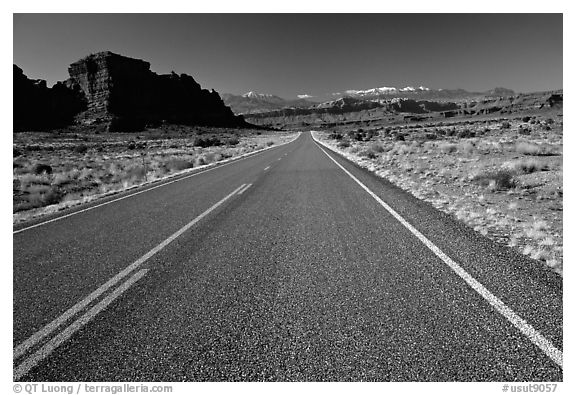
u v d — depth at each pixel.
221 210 7.79
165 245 5.41
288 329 2.87
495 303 3.12
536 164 12.23
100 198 11.05
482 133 34.56
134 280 4.09
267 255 4.68
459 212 6.50
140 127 123.06
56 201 13.48
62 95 135.00
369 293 3.41
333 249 4.76
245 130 156.88
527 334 2.68
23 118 110.75
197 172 17.14
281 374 2.38
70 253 5.31
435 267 3.97
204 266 4.41
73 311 3.42
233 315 3.15
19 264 4.93
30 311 3.49
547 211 7.13
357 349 2.57
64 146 51.41
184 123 152.50
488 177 10.38
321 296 3.41
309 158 21.16
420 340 2.64
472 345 2.57
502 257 4.21
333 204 7.72
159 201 9.49
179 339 2.84
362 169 14.33
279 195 9.27
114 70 142.38
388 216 6.41
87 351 2.77
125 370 2.53
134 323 3.12
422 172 12.77
